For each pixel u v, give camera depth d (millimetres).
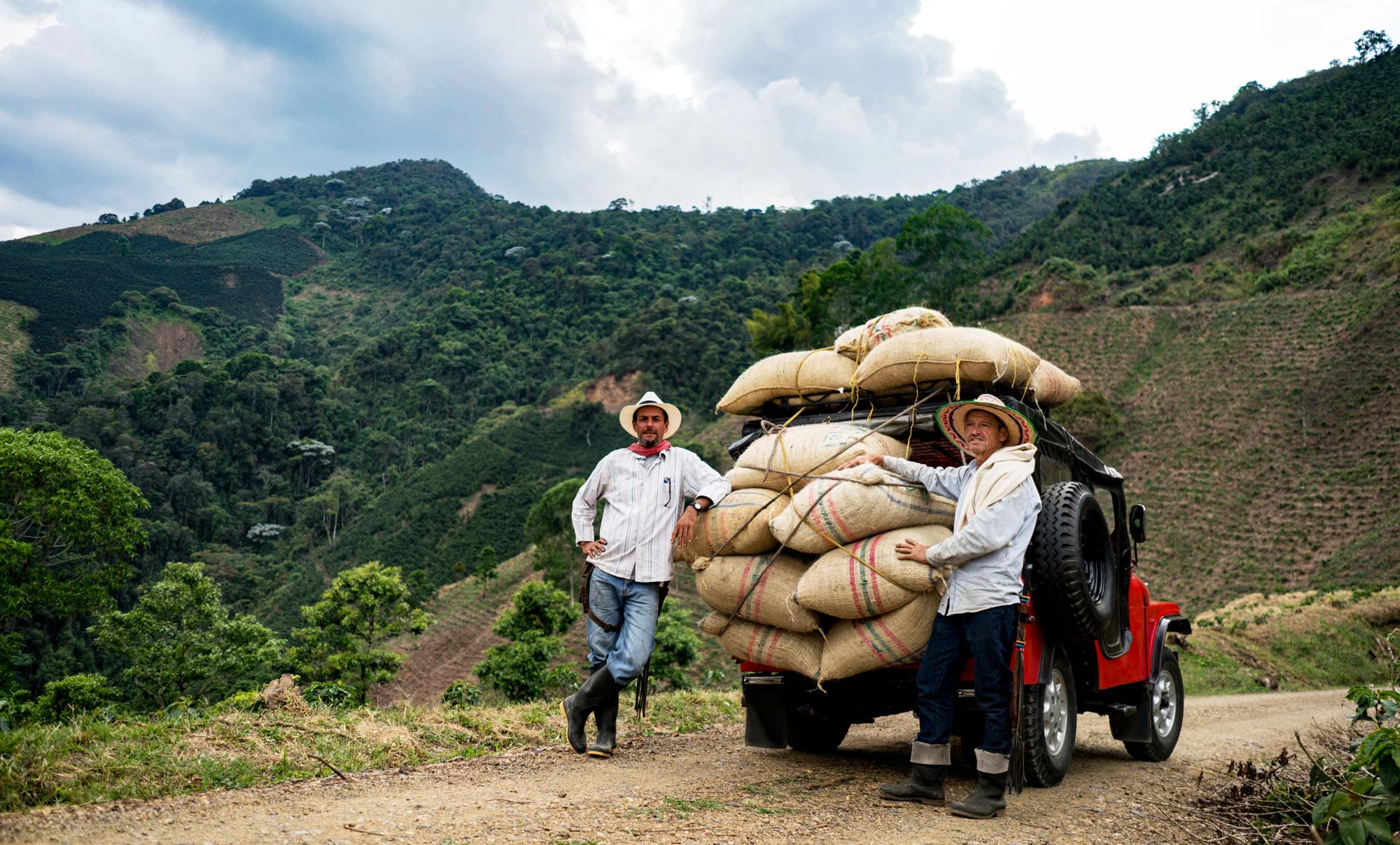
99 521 37156
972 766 5559
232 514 125250
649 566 5051
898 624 4586
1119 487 6348
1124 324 87125
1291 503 51938
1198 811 4727
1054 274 104938
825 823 3781
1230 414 65250
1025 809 4375
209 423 137000
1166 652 6812
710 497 5016
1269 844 4105
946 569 4348
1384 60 156500
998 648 4180
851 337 5785
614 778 4453
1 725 3932
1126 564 6117
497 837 3129
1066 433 5809
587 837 3205
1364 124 133125
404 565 99438
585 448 128250
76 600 36312
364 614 37844
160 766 3854
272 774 4059
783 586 4945
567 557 58562
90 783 3514
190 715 4949
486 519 108500
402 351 176875
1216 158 146000
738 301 175875
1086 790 5047
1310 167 123688
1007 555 4234
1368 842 3602
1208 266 107250
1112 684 5848
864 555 4605
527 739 5562
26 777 3404
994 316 100500
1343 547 45688
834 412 5785
